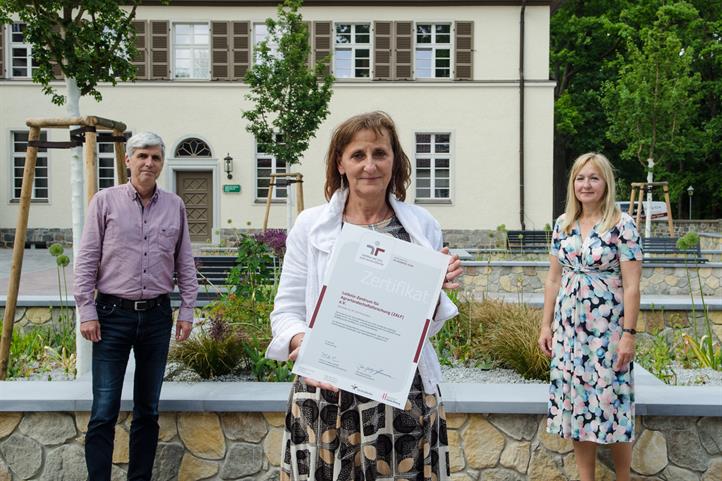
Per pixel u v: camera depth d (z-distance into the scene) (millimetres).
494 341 5496
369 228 2613
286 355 2568
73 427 3928
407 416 2520
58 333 6785
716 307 7484
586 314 3500
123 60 6020
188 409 3875
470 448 3893
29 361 5805
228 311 6180
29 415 3928
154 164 3672
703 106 35000
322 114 17266
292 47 17047
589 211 3596
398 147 2658
